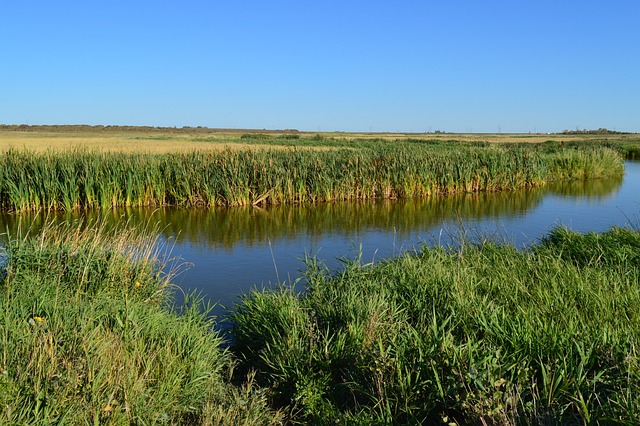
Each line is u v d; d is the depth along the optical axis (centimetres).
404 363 480
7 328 457
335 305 634
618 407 385
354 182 2256
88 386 400
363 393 473
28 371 407
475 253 862
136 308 578
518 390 408
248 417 431
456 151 2747
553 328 516
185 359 486
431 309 611
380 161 2362
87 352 434
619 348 466
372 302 602
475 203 2162
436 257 851
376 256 1169
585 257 871
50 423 369
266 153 2264
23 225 1571
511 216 1792
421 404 440
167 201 2094
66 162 1928
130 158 2081
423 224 1633
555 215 1809
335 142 6328
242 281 957
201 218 1773
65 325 487
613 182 3016
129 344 486
